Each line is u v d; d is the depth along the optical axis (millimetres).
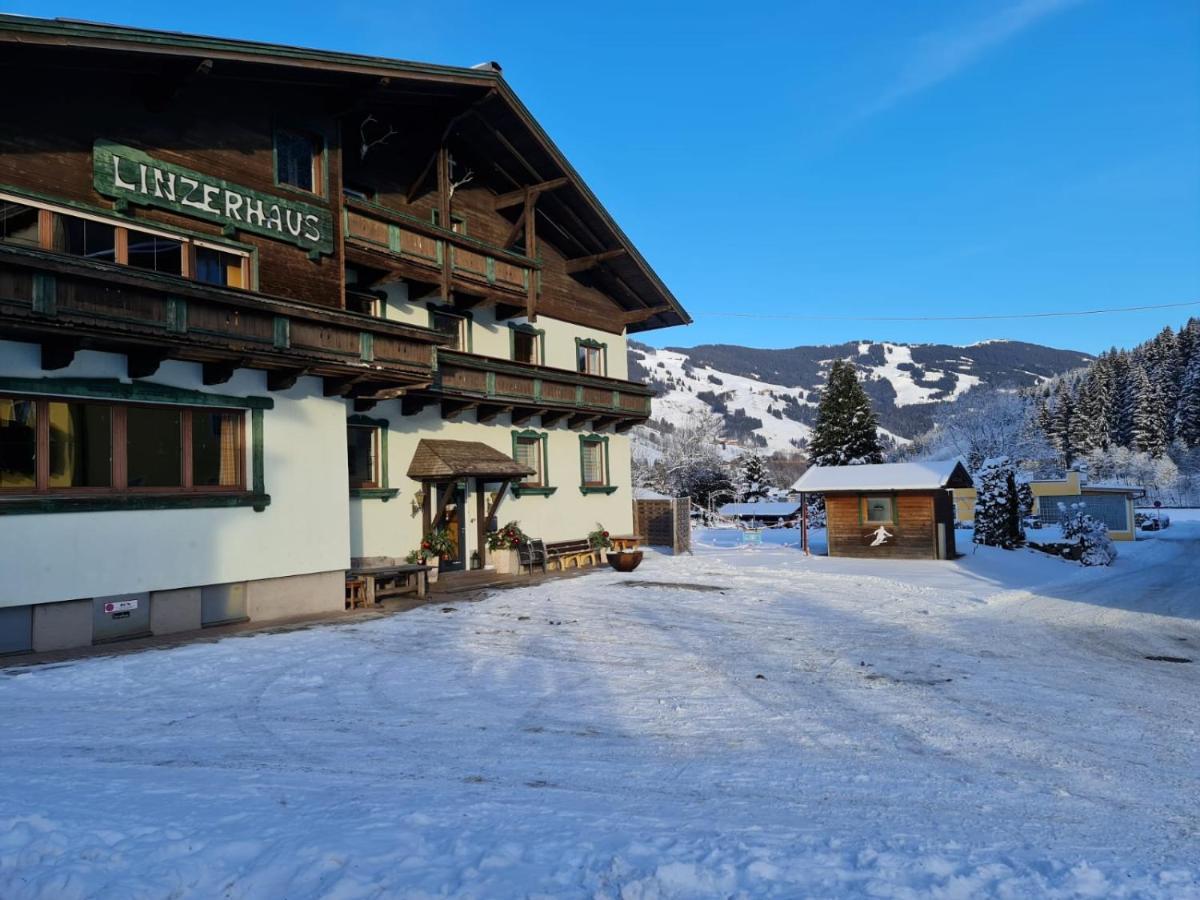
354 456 18125
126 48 11758
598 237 25000
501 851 4453
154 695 8844
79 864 4230
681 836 4801
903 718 8508
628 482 28406
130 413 12523
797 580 21703
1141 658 12500
